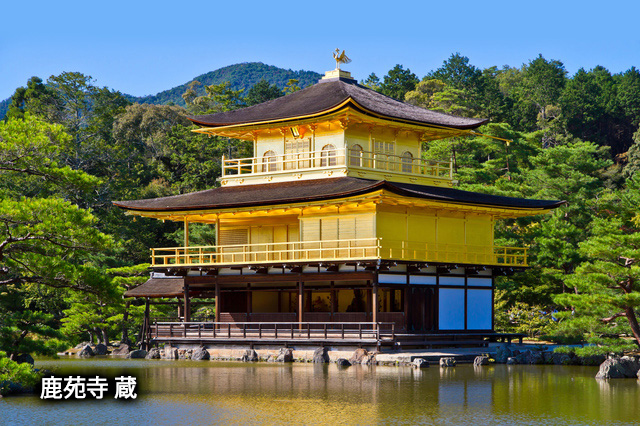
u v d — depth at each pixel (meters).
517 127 146.00
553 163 92.75
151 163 130.88
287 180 65.62
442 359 52.91
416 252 59.81
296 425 32.88
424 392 41.03
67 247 39.22
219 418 34.38
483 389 42.06
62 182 39.91
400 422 33.50
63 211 38.00
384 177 64.69
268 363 56.69
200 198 65.62
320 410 36.03
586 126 147.62
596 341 52.19
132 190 108.38
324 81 73.56
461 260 62.53
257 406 37.03
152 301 77.94
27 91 128.88
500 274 66.38
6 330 41.72
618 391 41.69
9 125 38.34
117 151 114.69
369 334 56.38
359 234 59.28
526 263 67.88
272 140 68.12
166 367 53.84
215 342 62.19
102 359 62.66
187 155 118.25
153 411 36.03
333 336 57.84
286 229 65.38
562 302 51.91
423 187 64.06
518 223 86.06
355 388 42.31
